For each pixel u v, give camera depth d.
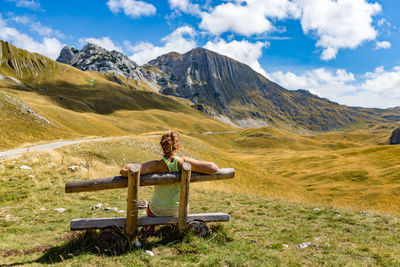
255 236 6.03
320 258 4.61
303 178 77.19
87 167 19.77
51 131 77.38
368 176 67.25
